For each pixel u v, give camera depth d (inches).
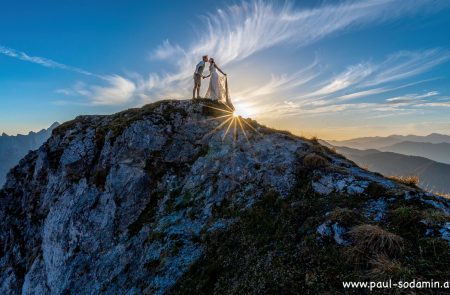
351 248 319.6
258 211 509.7
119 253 604.7
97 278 587.5
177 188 684.7
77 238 679.1
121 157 770.2
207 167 687.1
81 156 831.1
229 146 725.3
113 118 964.6
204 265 454.9
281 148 677.3
